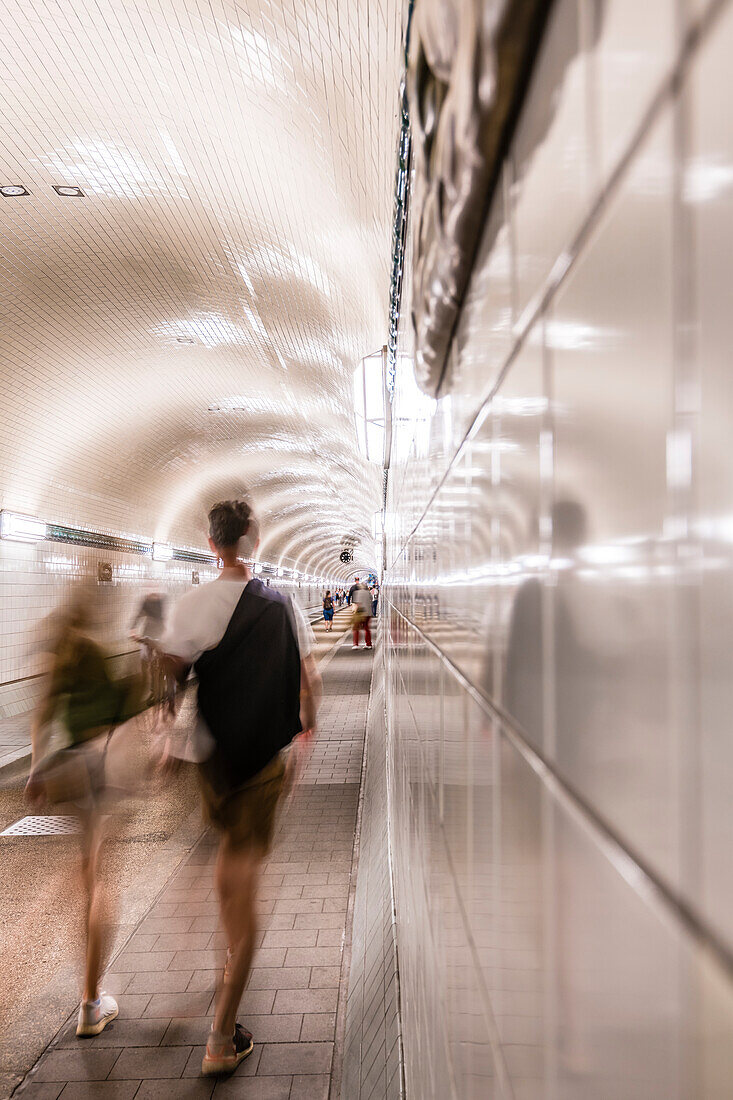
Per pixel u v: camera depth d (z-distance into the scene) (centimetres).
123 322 1027
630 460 27
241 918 293
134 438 1517
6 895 475
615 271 28
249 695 301
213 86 445
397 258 205
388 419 407
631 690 27
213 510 316
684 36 22
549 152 38
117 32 438
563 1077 37
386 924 291
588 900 32
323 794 685
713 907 21
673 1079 23
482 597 64
